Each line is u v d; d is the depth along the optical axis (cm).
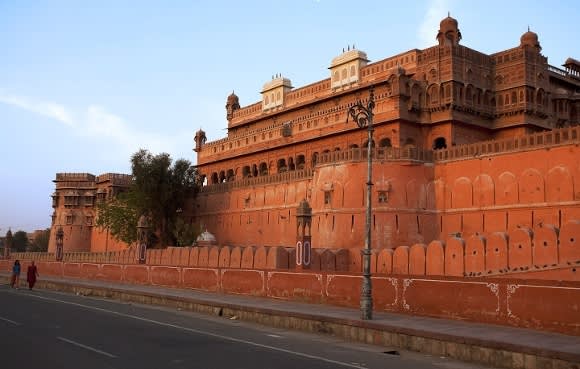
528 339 1280
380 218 3525
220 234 5275
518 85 4166
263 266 3045
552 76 4503
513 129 4206
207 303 2222
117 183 7412
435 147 4191
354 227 3581
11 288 3509
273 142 5369
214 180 6388
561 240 2372
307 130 4962
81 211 7794
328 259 3281
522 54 4191
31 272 3438
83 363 1059
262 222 4759
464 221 3444
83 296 3008
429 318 1700
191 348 1277
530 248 2467
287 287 2327
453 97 4009
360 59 4966
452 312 1656
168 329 1619
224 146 6191
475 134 4203
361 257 3328
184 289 3008
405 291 1812
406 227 3522
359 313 1819
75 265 4228
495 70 4341
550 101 4388
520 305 1483
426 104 4147
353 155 3675
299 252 2458
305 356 1228
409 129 4097
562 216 2956
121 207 5862
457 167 3534
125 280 3591
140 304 2594
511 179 3228
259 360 1144
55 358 1106
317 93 5394
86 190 7862
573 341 1256
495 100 4306
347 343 1521
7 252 6756
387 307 1872
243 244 4947
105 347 1250
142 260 3606
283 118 5738
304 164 5050
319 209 3803
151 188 5484
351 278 2030
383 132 4162
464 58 4141
